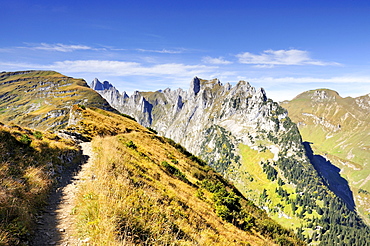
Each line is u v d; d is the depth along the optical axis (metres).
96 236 8.45
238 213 27.38
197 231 14.98
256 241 21.47
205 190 31.83
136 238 9.53
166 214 13.68
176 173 31.27
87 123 46.94
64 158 21.17
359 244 198.88
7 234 7.58
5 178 11.84
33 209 10.31
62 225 9.66
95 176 16.72
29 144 18.70
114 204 10.84
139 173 21.00
